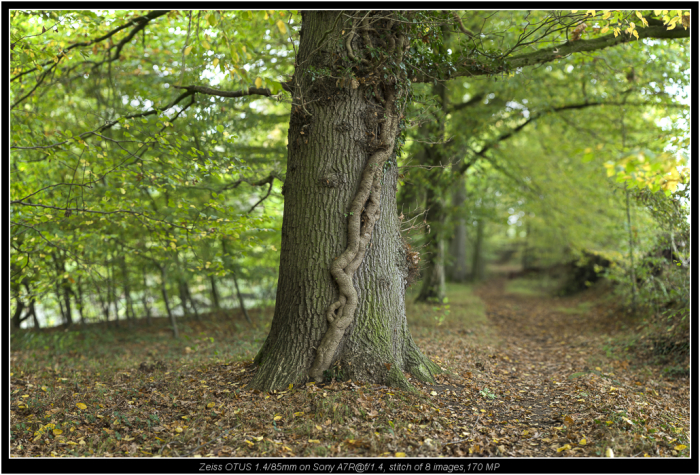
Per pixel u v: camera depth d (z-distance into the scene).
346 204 5.11
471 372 5.98
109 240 8.73
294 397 4.57
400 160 6.75
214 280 12.88
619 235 10.09
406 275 5.71
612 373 6.54
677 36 6.91
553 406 4.97
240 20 7.16
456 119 11.45
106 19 7.25
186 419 4.28
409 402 4.59
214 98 7.43
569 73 10.85
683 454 3.71
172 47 9.27
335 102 5.13
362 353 5.02
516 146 14.47
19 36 6.08
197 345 9.18
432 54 5.81
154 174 6.01
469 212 12.78
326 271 5.03
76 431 4.13
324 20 5.27
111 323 12.10
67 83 8.39
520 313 14.08
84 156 6.68
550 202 13.80
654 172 3.55
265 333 9.81
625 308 11.17
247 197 11.54
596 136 11.69
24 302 9.84
